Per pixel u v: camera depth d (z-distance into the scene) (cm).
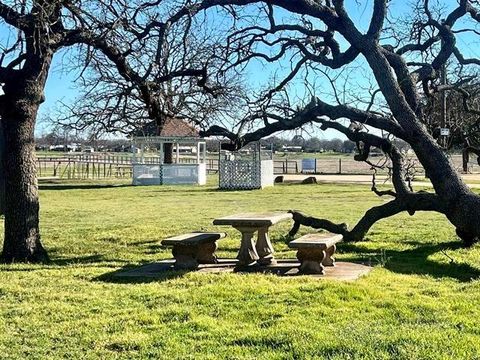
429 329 546
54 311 644
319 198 2467
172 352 502
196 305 655
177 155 3775
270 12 1138
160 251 1119
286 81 1152
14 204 988
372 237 1241
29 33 954
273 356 485
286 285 740
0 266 923
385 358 471
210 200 2417
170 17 965
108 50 1019
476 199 990
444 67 1373
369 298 671
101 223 1593
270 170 3366
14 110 978
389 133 1088
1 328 582
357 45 1045
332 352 489
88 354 504
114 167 5272
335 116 1056
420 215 1725
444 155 1015
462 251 1027
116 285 774
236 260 976
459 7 1188
